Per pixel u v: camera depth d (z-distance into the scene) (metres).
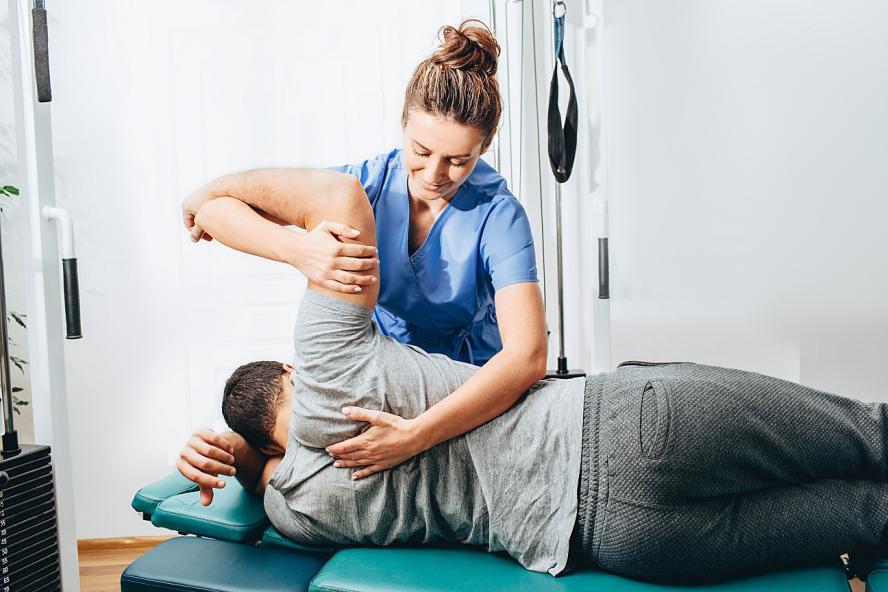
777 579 1.15
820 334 2.45
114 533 2.59
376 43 2.52
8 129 2.45
